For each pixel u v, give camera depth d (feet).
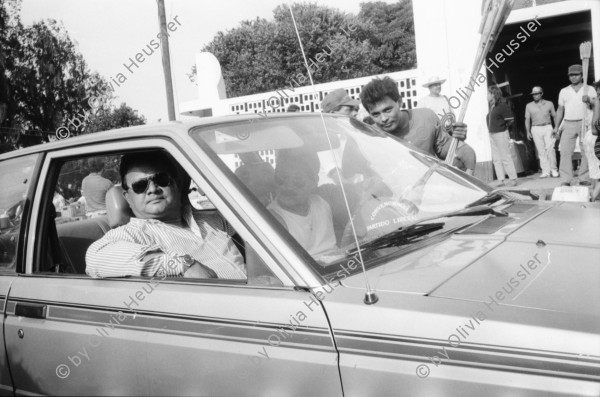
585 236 7.34
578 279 6.15
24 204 9.53
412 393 5.71
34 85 59.98
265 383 6.55
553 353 5.26
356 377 5.98
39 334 8.62
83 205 9.98
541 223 8.02
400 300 6.13
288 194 7.89
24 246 9.39
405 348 5.81
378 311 6.05
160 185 8.95
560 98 31.01
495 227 7.94
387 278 6.58
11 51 59.88
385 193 8.88
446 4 32.53
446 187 9.47
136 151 8.47
